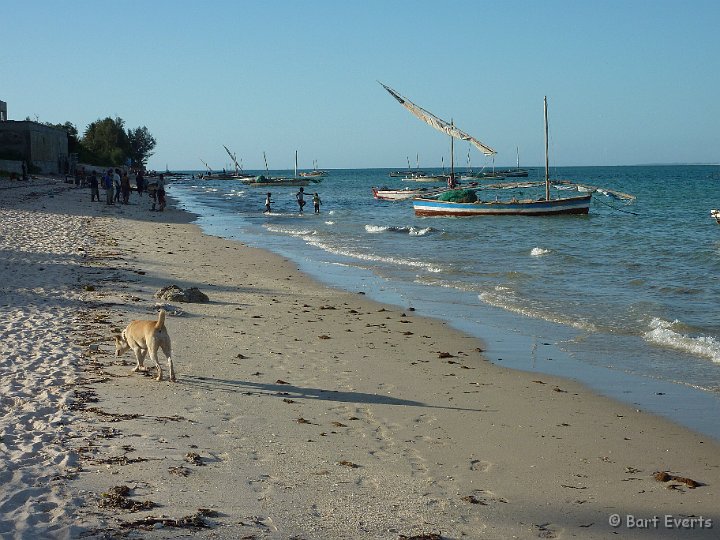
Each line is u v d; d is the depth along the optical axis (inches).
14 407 342.3
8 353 437.1
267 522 236.5
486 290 775.1
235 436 321.7
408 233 1464.1
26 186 2295.8
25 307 576.7
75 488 254.5
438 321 622.2
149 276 796.6
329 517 243.1
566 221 1758.1
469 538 233.6
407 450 316.5
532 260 1016.9
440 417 367.6
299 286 795.4
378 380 433.7
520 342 548.1
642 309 657.6
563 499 268.7
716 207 2237.9
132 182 3956.7
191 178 6565.0
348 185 5147.6
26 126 3021.7
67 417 331.0
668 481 289.1
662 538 237.3
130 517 234.1
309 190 4325.8
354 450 312.7
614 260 1007.0
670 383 440.1
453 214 1889.8
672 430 355.6
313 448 312.2
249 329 561.6
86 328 517.7
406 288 791.1
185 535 223.6
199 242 1210.0
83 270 801.6
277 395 391.5
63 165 3516.2
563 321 616.7
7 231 1130.0
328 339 540.7
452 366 475.5
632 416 377.4
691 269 914.1
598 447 329.4
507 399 404.2
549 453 319.6
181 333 533.0
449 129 2094.0
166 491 256.5
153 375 415.5
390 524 240.1
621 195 2033.7
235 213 2098.9
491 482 283.4
